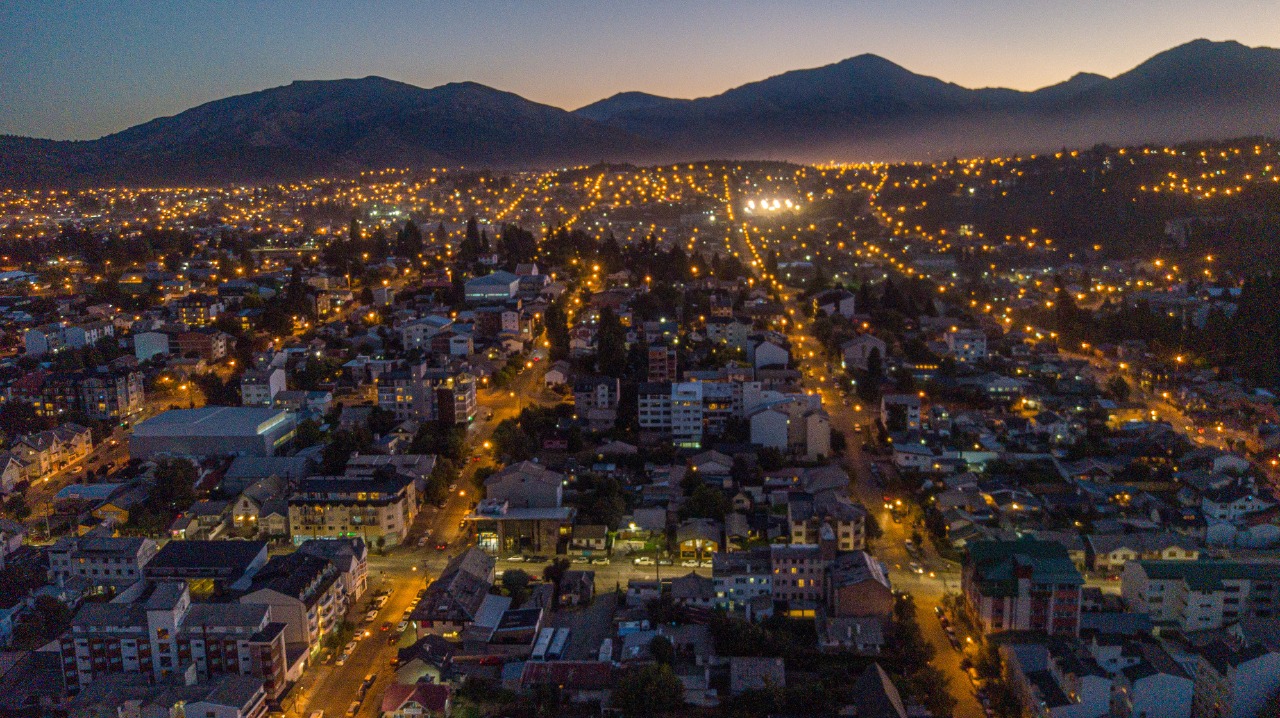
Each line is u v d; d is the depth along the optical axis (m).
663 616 198.00
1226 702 163.62
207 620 180.38
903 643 188.12
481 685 179.25
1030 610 189.88
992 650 184.25
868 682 167.00
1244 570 195.62
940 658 188.12
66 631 190.75
